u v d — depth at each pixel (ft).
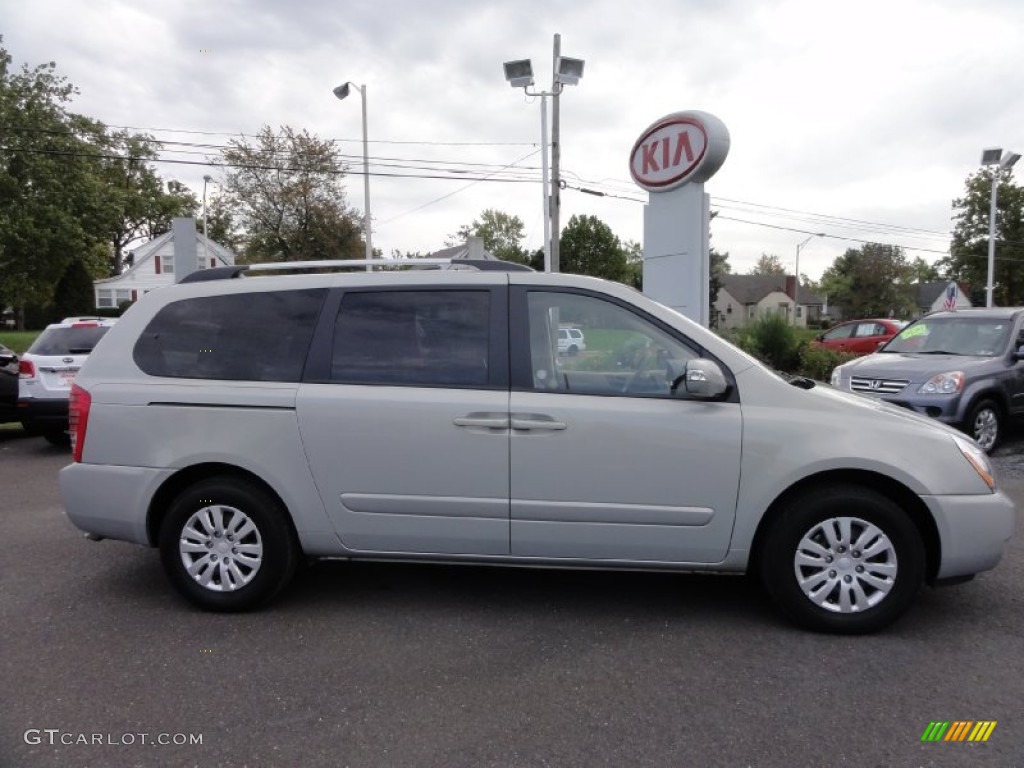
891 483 12.17
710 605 13.61
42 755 8.93
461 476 12.46
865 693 10.36
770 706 10.02
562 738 9.29
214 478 13.21
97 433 13.28
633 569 12.64
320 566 15.80
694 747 9.09
